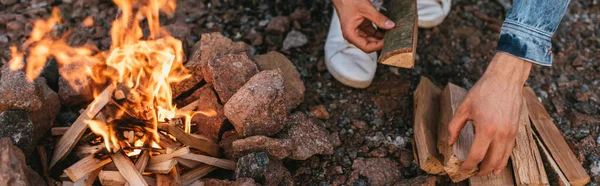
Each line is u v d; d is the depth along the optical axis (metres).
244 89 1.59
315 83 2.03
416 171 1.74
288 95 1.82
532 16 1.38
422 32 2.25
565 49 2.20
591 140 1.84
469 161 1.46
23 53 2.02
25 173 1.40
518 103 1.42
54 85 1.82
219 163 1.60
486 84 1.42
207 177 1.62
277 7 2.33
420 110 1.79
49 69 1.79
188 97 1.81
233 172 1.63
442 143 1.62
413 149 1.78
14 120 1.50
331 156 1.78
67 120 1.76
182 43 1.85
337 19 2.05
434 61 2.14
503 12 2.37
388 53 1.54
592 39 2.24
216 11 2.29
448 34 2.25
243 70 1.71
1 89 1.52
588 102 1.99
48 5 2.25
